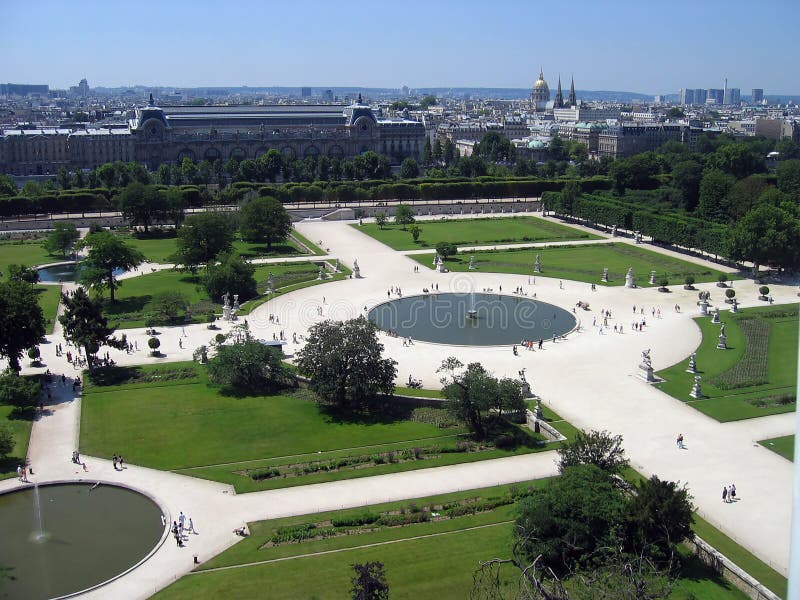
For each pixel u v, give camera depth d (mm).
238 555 182250
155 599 165750
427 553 180500
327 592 165500
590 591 153000
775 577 173125
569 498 177125
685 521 175500
